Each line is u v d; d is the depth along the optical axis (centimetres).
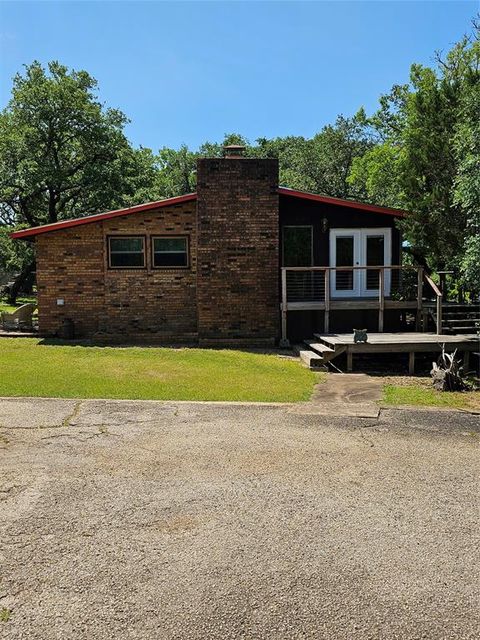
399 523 414
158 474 511
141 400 797
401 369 1176
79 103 3008
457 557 365
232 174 1379
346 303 1361
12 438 614
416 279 1471
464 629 293
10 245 2988
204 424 681
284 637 287
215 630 292
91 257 1446
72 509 434
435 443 612
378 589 328
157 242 1454
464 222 1216
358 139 4097
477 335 1239
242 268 1389
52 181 2900
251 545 380
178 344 1374
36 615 302
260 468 529
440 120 1265
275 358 1209
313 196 1437
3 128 3006
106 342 1380
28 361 1082
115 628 292
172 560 360
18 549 371
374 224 1473
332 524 412
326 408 770
